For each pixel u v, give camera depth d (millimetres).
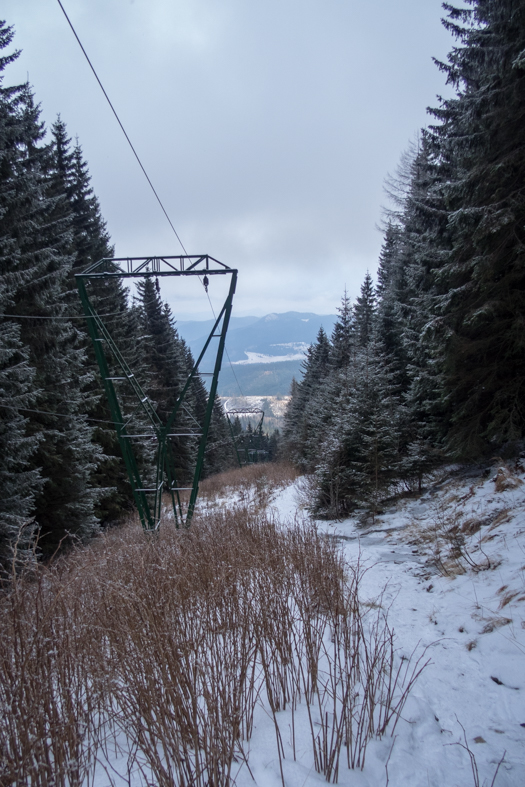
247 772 2297
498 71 7160
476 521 6926
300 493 15180
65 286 14086
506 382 8297
